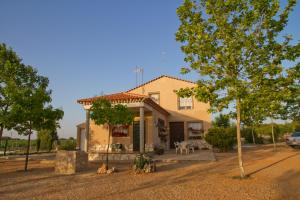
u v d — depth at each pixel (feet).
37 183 29.40
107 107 40.09
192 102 81.35
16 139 122.11
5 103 52.65
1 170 41.45
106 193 23.76
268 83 27.94
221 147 69.51
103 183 28.91
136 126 66.23
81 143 86.22
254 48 28.71
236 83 27.76
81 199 21.67
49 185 28.12
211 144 71.05
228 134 69.36
